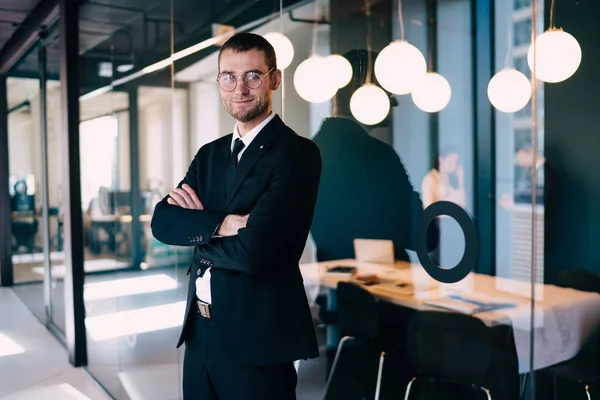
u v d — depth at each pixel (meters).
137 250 3.63
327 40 3.12
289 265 1.73
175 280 3.24
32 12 5.53
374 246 2.76
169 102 3.39
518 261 2.36
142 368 3.56
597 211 2.13
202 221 1.75
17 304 6.91
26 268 6.75
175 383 3.23
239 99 1.74
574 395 2.11
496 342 2.29
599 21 2.10
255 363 1.68
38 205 6.14
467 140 3.17
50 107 5.61
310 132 2.91
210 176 1.86
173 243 1.80
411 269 2.66
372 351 2.73
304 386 2.83
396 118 2.96
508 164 2.88
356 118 2.86
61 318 5.38
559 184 2.16
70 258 4.47
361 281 2.79
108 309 4.03
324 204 2.87
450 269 2.54
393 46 3.16
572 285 2.17
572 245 2.17
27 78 6.48
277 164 1.70
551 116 2.13
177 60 3.34
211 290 1.74
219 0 3.09
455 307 2.44
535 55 2.13
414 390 2.57
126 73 3.79
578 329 2.11
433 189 2.92
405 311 2.61
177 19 3.34
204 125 3.14
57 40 5.22
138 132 3.67
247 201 1.72
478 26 3.57
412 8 3.51
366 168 2.84
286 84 2.94
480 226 2.56
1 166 7.73
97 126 4.18
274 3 3.01
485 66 3.50
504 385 2.26
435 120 3.14
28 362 4.68
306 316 1.74
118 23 3.87
